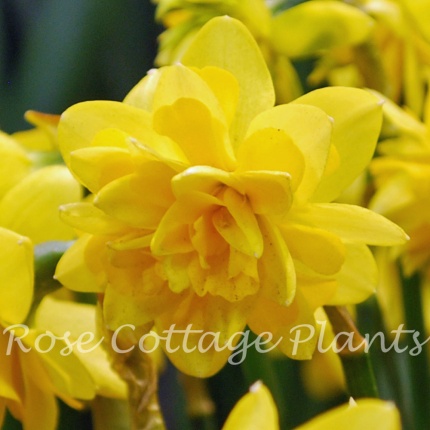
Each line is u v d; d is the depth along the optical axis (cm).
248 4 34
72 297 31
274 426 23
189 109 26
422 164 33
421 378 33
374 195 34
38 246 29
